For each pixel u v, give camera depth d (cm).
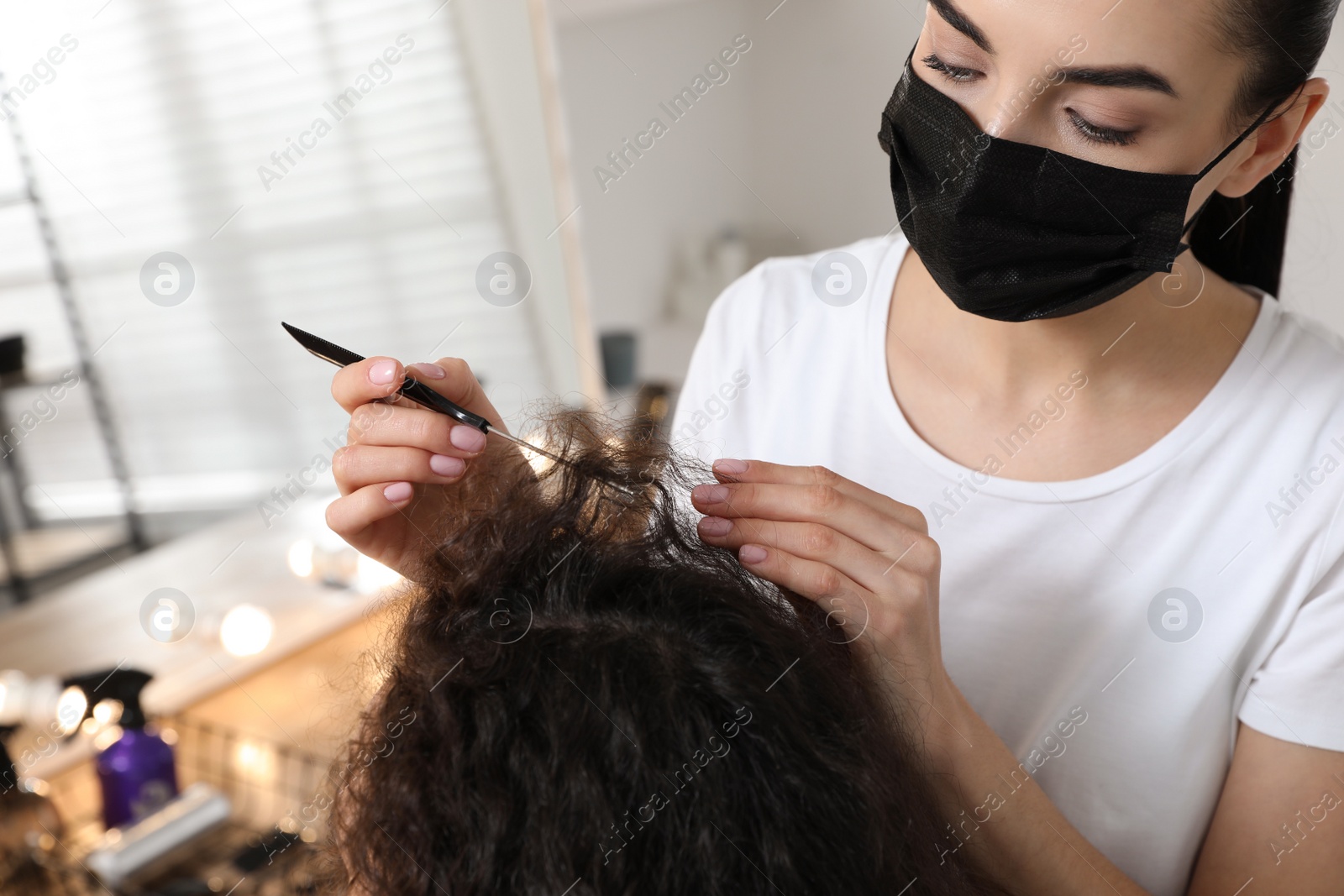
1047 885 60
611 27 152
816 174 151
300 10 133
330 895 56
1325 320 101
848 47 142
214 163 126
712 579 50
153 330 121
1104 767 68
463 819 43
